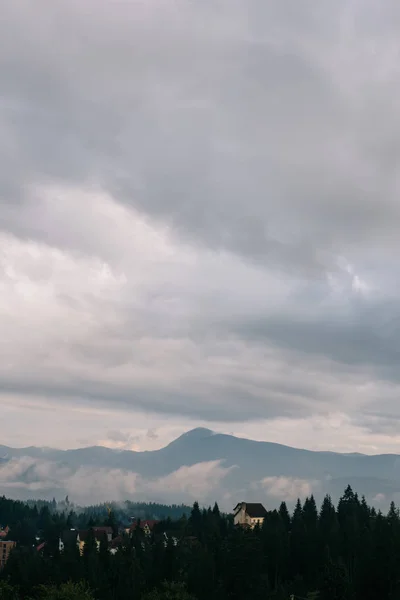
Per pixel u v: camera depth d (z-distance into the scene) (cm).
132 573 13650
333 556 13938
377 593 10931
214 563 12975
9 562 15838
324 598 10950
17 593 13000
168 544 14900
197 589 12406
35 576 13588
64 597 10319
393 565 11125
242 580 11738
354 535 14162
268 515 17650
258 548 12256
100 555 15775
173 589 12100
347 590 10950
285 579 14150
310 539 14312
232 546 12331
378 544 11444
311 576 13838
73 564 14000
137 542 18850
